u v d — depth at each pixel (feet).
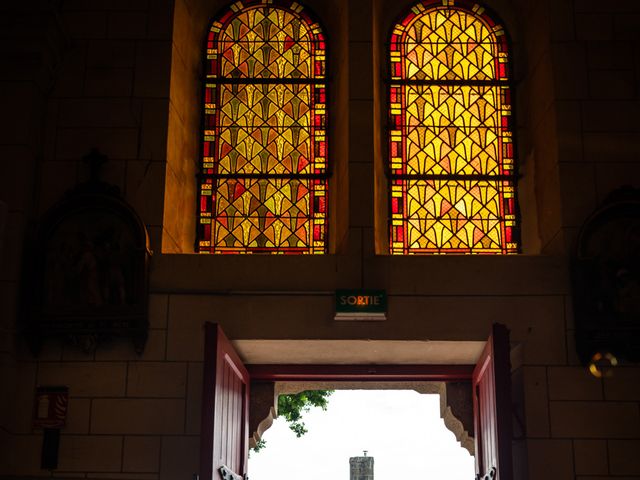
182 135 33.47
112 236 30.53
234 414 30.48
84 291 30.14
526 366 30.09
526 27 35.14
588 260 30.40
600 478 29.12
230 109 35.04
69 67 32.48
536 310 30.60
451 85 35.17
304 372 33.12
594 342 29.96
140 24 32.89
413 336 30.45
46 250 30.35
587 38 32.73
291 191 34.12
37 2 31.24
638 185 31.40
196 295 30.71
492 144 34.55
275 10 36.27
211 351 27.58
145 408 29.66
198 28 35.60
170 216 31.89
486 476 29.40
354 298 30.35
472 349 31.27
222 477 27.81
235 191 34.06
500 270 30.99
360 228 31.35
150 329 30.32
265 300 30.76
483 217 33.76
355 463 63.52
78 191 30.68
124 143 31.73
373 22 33.50
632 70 32.45
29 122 31.01
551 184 32.14
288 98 35.17
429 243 33.40
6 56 31.40
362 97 32.58
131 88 32.27
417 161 34.24
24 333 29.99
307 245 33.55
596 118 32.01
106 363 30.01
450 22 35.96
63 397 29.66
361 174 31.81
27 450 29.27
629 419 29.58
